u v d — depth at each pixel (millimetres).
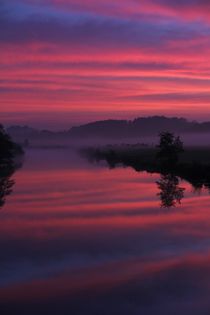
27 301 18250
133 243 27469
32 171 91125
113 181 67000
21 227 32719
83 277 21047
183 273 21531
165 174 78250
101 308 17484
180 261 23516
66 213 38406
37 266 22797
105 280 20641
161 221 34312
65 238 29078
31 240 28578
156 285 19875
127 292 19125
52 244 27484
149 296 18641
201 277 20922
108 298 18484
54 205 42938
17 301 18250
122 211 38969
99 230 31500
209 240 28000
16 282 20406
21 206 42594
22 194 51812
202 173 68188
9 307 17672
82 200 46188
